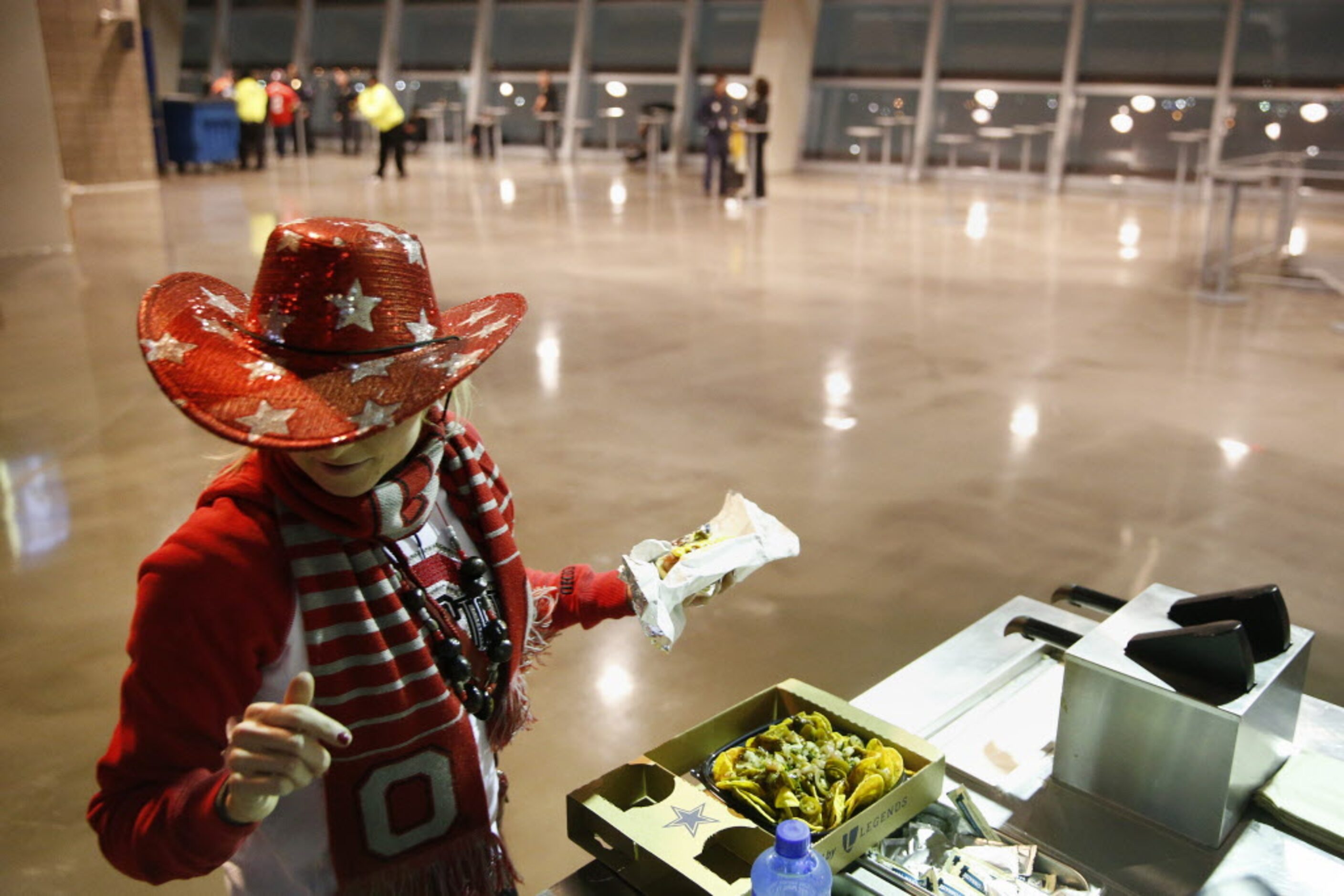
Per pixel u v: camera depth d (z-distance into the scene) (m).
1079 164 13.23
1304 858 1.31
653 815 1.20
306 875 1.02
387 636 0.98
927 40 13.88
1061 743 1.44
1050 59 13.23
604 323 6.03
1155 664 1.38
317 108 18.23
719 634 2.81
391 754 0.99
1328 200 11.35
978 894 1.21
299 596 0.94
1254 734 1.32
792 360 5.30
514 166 15.39
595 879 1.21
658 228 9.69
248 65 18.88
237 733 0.78
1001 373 5.11
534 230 9.38
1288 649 1.40
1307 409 4.59
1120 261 8.23
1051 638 1.73
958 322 6.15
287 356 0.90
